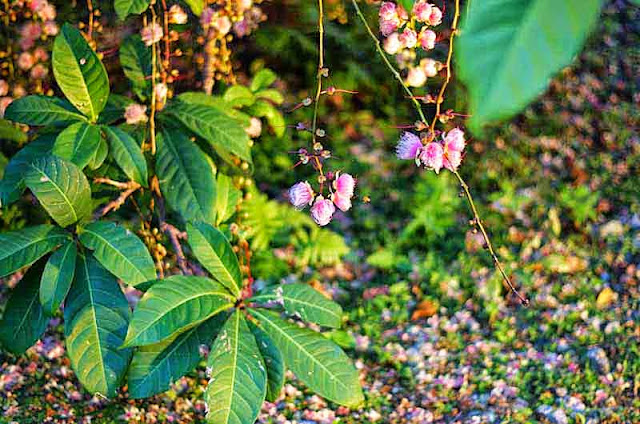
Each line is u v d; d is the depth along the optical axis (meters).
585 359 2.44
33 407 2.26
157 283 1.71
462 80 0.58
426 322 2.59
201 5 1.92
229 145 1.92
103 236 1.74
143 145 1.95
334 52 3.26
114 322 1.74
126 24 2.42
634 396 2.35
